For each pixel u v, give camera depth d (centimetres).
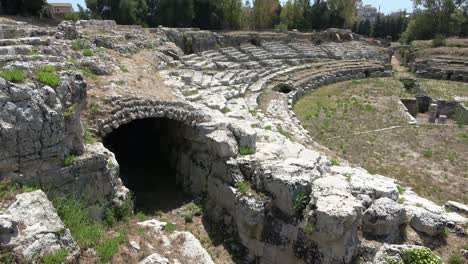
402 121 2898
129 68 2259
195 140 1666
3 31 2039
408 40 8100
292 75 4075
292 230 1255
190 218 1528
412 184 1891
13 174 1034
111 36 2783
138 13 5388
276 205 1322
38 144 1073
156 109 1606
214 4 5931
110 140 2106
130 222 1305
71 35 2336
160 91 1966
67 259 813
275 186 1312
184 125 1747
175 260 1045
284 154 1549
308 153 1573
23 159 1050
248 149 1534
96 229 1076
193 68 3334
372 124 2814
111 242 1002
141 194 1708
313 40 6069
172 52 3450
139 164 2005
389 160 2180
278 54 4888
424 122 3056
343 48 5859
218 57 4228
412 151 2331
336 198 1166
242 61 4331
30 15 4056
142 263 933
